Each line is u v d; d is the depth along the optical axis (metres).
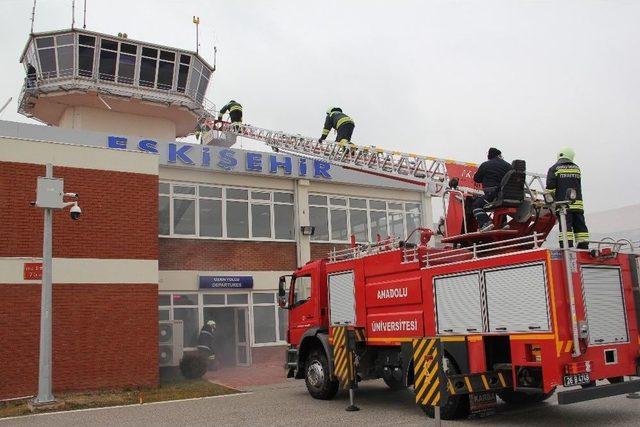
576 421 8.48
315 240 21.66
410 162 13.72
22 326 13.17
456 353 8.90
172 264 18.86
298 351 12.20
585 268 8.10
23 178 13.74
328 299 11.82
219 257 19.69
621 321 8.32
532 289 7.96
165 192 19.25
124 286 14.35
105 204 14.50
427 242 10.68
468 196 11.43
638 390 8.20
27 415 10.91
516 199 9.18
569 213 9.39
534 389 8.34
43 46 25.70
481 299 8.62
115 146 18.81
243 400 12.05
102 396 12.91
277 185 21.34
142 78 26.67
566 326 7.68
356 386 10.48
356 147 15.39
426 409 9.23
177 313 18.81
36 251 13.62
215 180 20.17
